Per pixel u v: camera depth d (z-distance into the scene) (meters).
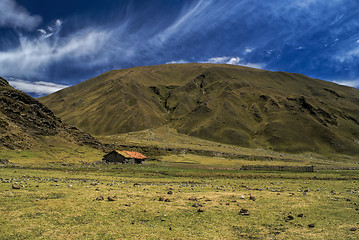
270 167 91.19
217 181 50.88
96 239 14.98
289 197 29.64
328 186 44.03
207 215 20.77
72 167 68.19
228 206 23.95
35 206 20.77
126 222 18.23
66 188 29.88
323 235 16.91
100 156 110.38
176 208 22.47
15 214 18.50
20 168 57.06
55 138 110.12
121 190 30.80
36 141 96.50
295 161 164.88
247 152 190.25
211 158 151.88
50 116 124.75
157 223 18.33
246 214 21.34
